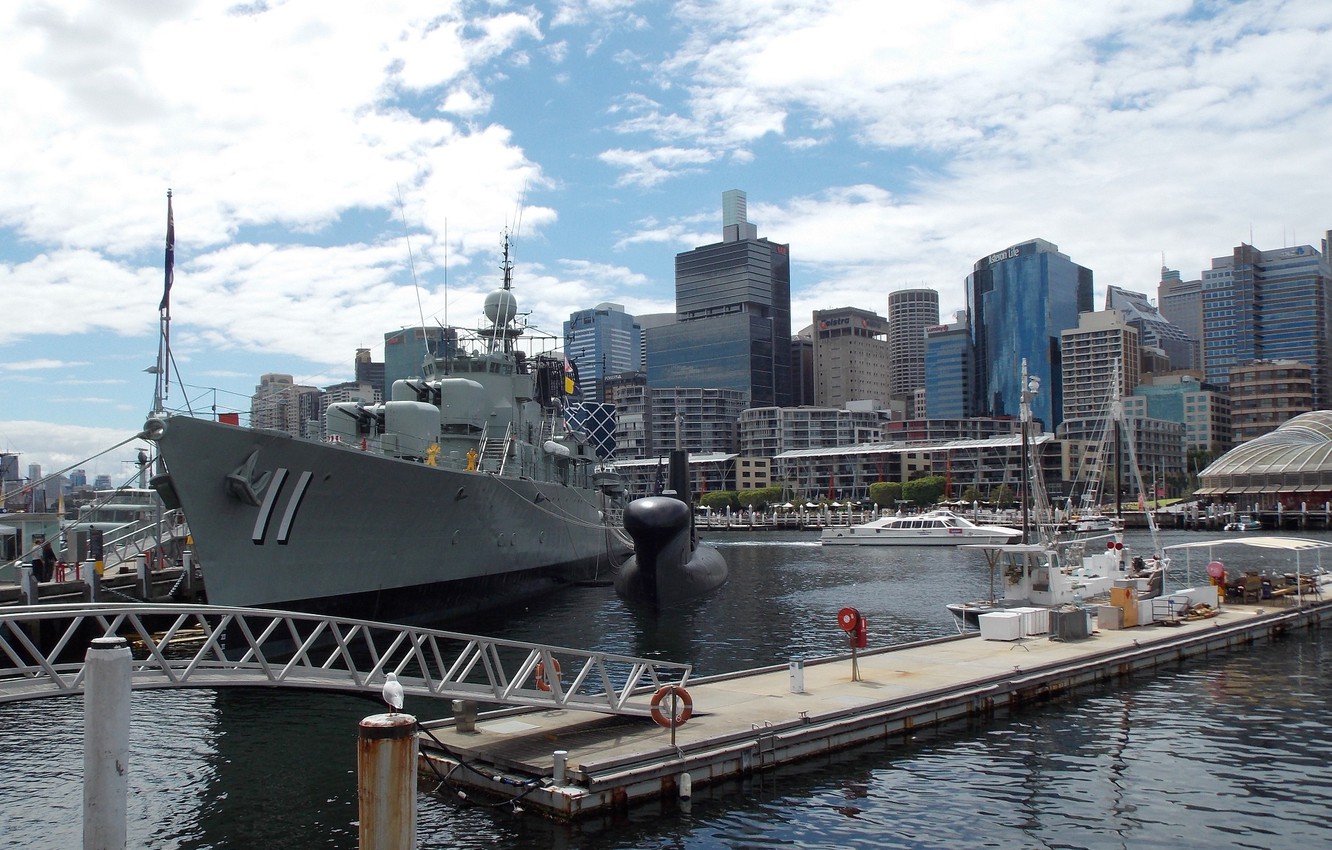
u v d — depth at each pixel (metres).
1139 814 15.34
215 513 23.91
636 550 42.88
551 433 51.69
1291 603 36.66
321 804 16.38
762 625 37.78
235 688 24.94
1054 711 21.62
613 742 16.98
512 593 41.78
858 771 17.30
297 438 25.19
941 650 26.36
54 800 16.81
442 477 31.89
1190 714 21.42
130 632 31.75
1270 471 121.50
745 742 17.22
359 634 29.95
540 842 14.15
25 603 27.31
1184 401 198.12
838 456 169.12
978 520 120.00
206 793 16.92
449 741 17.20
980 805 15.69
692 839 14.30
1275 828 14.79
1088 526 74.75
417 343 54.38
